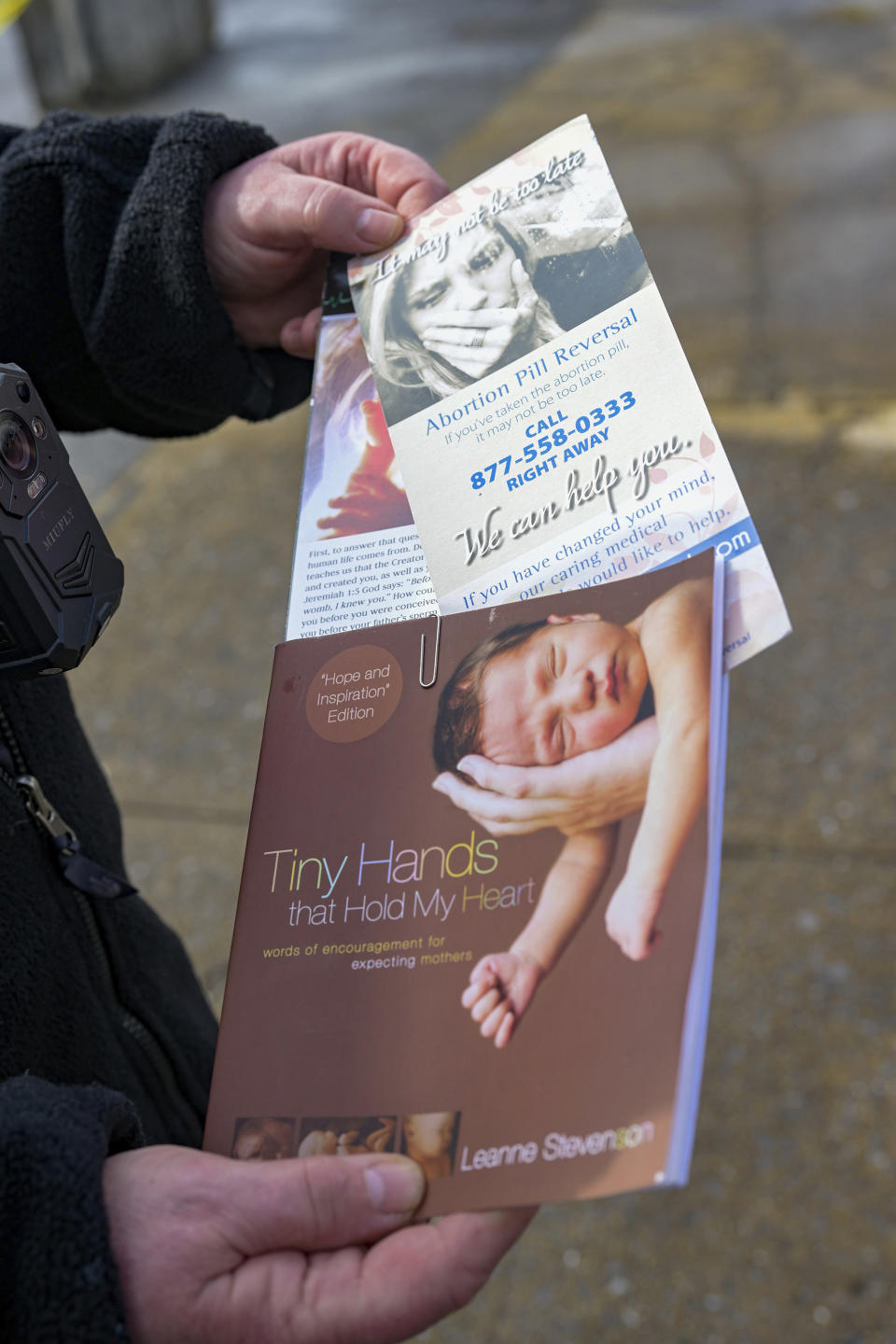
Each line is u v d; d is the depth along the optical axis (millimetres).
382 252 889
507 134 5621
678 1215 1808
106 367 979
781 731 2523
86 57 6578
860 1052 1972
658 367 769
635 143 5363
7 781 784
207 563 3172
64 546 723
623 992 609
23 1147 572
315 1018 658
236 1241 598
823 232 4332
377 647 742
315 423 853
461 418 803
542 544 760
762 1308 1693
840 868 2248
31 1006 755
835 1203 1794
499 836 667
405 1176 604
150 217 940
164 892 2346
